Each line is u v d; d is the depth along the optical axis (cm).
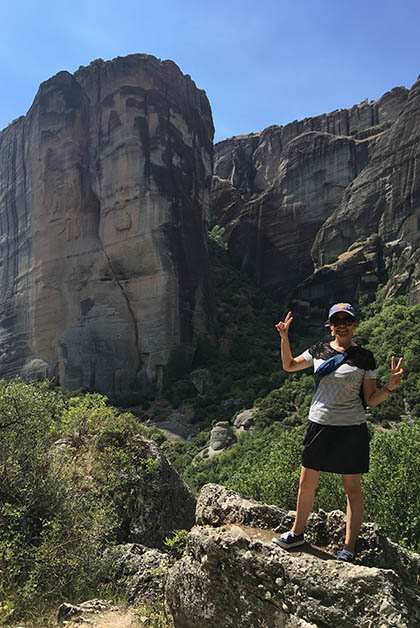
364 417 371
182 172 7931
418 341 5250
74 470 1098
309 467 376
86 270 7581
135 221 7331
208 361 7400
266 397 5659
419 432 1262
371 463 1237
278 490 1562
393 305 6831
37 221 8019
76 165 7800
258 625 359
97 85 8038
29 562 688
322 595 329
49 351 7562
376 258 8244
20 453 907
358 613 312
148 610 598
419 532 1011
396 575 335
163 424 6016
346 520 389
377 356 5434
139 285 7294
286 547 381
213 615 393
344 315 380
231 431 5241
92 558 770
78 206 7775
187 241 7656
